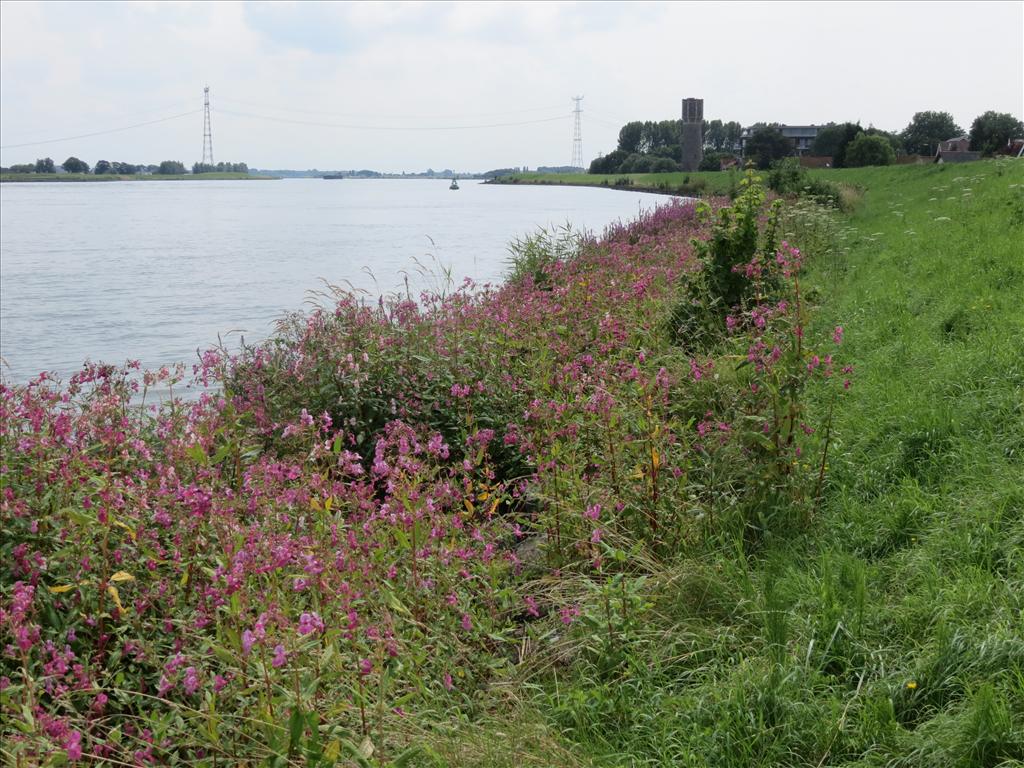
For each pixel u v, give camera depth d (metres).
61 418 4.54
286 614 3.42
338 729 3.13
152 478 4.41
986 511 4.77
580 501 5.23
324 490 4.35
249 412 6.33
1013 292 8.88
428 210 75.69
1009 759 3.10
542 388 6.66
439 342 7.24
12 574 3.62
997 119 105.25
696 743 3.55
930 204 20.09
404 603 4.06
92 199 114.00
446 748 3.43
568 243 15.93
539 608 4.86
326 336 7.13
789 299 8.70
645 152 178.12
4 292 23.50
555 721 3.82
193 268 29.83
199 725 3.09
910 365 7.57
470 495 5.38
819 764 3.39
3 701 2.88
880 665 3.84
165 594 3.74
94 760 3.13
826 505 5.46
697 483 5.65
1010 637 3.72
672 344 8.96
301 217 66.94
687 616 4.48
